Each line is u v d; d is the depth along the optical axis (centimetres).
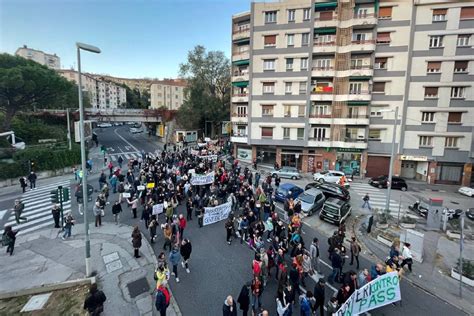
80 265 1281
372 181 2989
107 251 1407
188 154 3666
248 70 3819
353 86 3272
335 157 3438
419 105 3116
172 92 10269
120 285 1142
